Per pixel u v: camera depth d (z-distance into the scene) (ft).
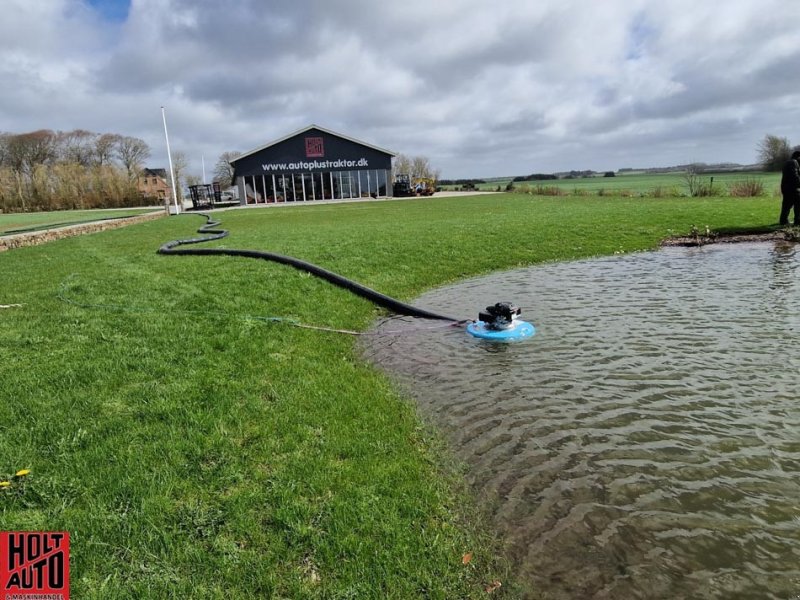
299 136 151.84
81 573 7.52
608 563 8.25
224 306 22.90
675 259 36.17
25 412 12.16
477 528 9.00
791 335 19.03
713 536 8.82
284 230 57.21
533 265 36.35
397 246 40.34
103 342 17.46
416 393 15.16
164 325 19.66
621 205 75.82
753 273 30.22
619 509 9.55
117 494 9.24
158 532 8.32
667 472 10.69
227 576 7.53
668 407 13.64
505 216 64.85
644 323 21.31
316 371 16.06
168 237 54.95
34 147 230.68
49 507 8.86
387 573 7.73
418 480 10.20
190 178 272.10
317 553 8.04
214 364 15.75
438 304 26.40
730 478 10.43
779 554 8.38
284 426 12.05
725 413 13.20
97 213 138.51
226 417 12.26
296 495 9.43
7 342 17.21
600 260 37.22
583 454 11.46
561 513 9.46
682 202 77.20
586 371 16.39
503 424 12.97
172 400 12.98
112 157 256.32
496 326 20.90
